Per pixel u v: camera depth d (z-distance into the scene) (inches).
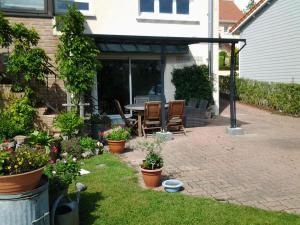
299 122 565.3
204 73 590.6
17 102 358.0
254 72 850.1
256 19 826.8
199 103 579.2
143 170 248.2
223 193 241.4
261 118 610.5
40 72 373.7
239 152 361.1
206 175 282.4
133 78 554.6
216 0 592.1
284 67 742.5
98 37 396.2
